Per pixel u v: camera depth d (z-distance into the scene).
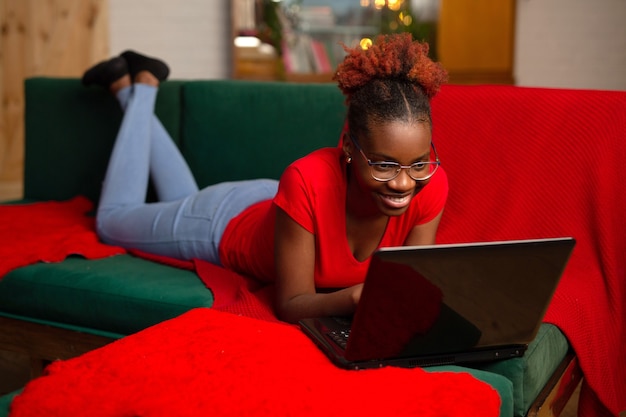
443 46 5.57
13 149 4.94
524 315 1.36
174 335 1.38
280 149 2.54
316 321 1.49
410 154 1.46
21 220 2.54
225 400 1.14
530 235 2.01
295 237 1.65
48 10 4.87
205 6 5.40
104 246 2.28
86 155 2.92
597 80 5.57
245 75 5.38
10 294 2.07
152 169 2.57
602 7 5.47
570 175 2.00
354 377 1.23
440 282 1.24
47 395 1.17
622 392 1.87
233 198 2.13
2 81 4.86
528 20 5.56
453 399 1.16
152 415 1.11
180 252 2.18
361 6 5.51
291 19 5.43
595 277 1.89
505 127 2.11
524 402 1.43
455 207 2.12
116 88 2.63
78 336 1.99
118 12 5.34
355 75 1.51
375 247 1.72
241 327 1.43
